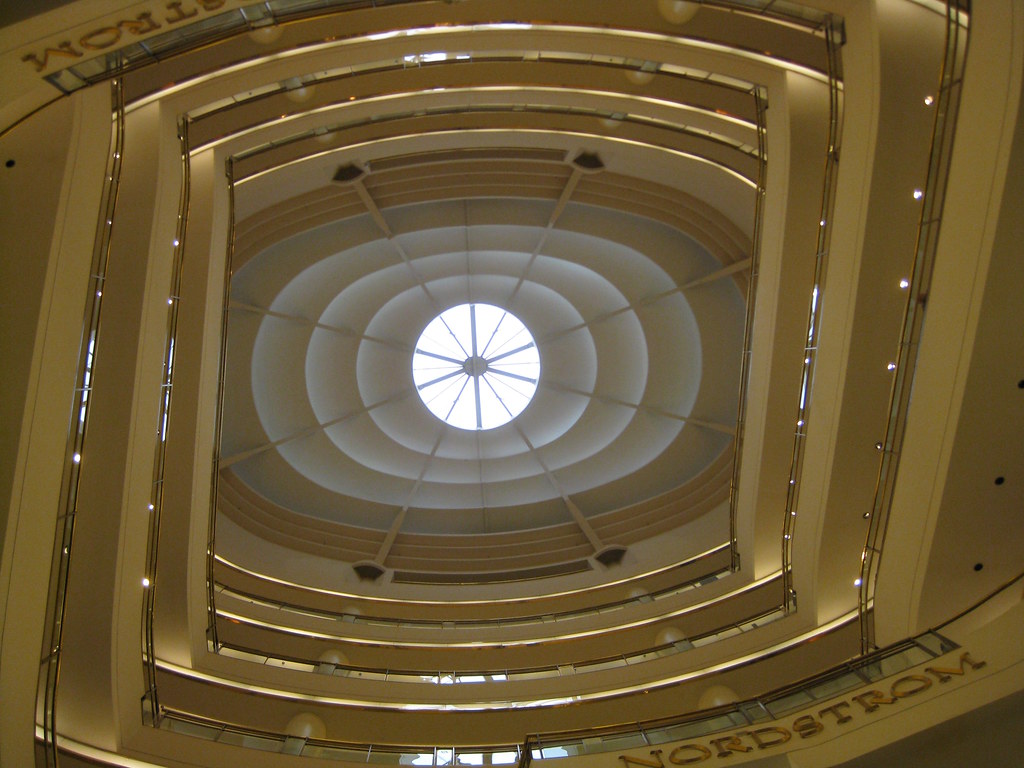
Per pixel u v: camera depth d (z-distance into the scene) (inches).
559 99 599.8
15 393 372.2
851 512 548.1
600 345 893.8
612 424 907.4
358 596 768.9
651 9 516.4
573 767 473.7
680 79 585.3
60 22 363.6
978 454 438.9
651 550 820.0
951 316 419.8
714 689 586.2
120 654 476.1
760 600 655.8
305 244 803.4
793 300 581.0
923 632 475.5
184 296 563.5
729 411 860.6
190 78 493.7
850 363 509.7
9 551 368.2
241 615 673.6
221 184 581.3
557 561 852.6
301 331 849.5
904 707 431.5
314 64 508.7
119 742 472.1
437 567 855.1
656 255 831.1
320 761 499.2
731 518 695.1
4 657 367.6
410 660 685.3
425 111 639.8
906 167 464.8
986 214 392.2
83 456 445.1
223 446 833.5
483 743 593.0
